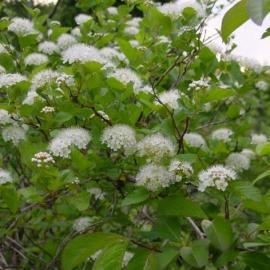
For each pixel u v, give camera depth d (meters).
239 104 0.80
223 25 0.22
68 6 1.32
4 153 0.70
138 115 0.52
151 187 0.44
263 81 0.83
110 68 0.56
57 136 0.51
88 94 0.52
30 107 0.53
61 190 0.50
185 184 0.47
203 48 0.67
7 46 0.73
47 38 0.86
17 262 0.73
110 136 0.49
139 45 0.74
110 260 0.36
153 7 0.71
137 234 0.59
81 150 0.54
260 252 0.39
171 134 0.50
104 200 0.67
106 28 0.88
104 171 0.52
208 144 0.67
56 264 0.64
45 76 0.53
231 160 0.59
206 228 0.39
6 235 0.62
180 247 0.42
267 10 0.17
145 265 0.39
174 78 0.73
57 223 0.68
